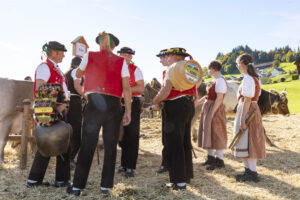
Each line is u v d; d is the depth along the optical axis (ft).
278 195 11.25
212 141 15.38
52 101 10.55
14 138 15.75
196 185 12.37
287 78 360.89
